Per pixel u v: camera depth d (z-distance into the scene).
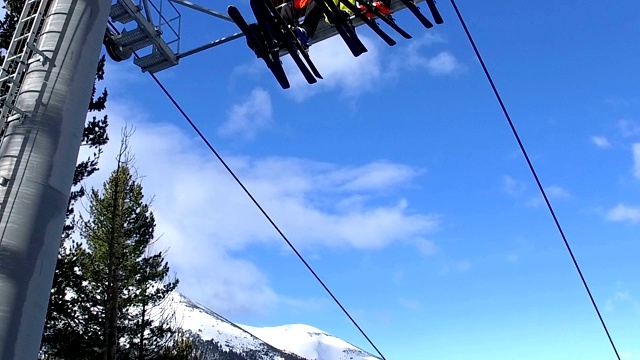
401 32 9.68
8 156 6.34
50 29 6.99
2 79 6.89
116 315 24.55
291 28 9.40
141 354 26.27
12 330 5.73
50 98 6.62
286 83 10.06
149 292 27.41
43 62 6.76
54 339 23.97
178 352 27.64
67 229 22.66
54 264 6.29
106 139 22.94
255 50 9.70
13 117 6.55
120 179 27.92
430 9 9.49
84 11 7.17
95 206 27.02
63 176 6.49
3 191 6.18
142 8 9.61
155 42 9.86
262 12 8.92
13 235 6.00
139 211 28.28
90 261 25.69
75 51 6.94
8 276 5.84
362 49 9.95
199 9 10.02
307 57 9.61
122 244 26.67
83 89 6.93
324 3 9.17
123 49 10.06
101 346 24.72
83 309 24.67
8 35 20.06
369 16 9.59
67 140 6.61
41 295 6.04
